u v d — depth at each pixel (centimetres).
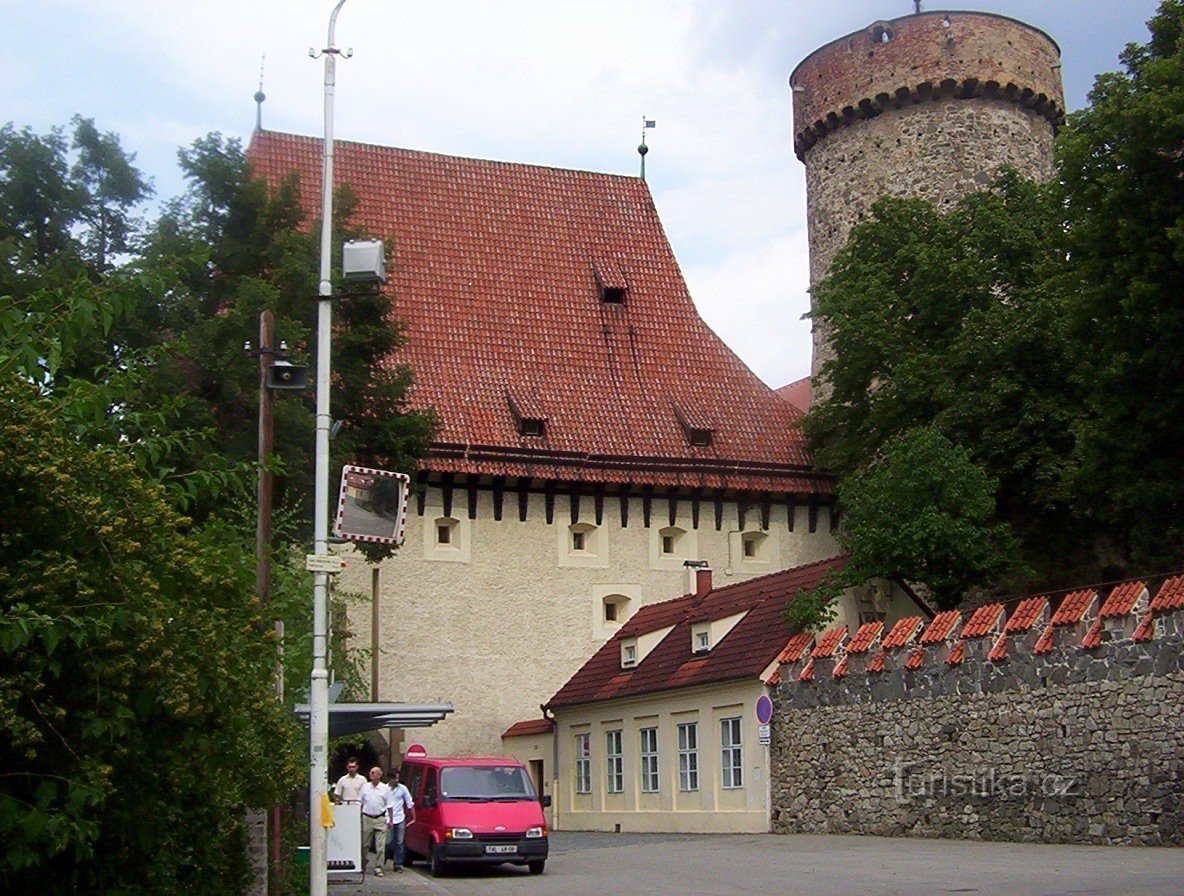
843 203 5203
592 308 5231
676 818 3616
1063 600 2556
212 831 1293
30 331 1000
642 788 3800
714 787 3456
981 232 4322
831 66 5262
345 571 4512
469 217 5269
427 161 5334
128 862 1087
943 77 5047
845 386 4647
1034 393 3941
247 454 2917
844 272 4678
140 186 3262
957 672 2733
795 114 5472
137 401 1304
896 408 4250
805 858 2430
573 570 4788
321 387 1786
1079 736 2442
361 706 2336
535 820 2548
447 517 4672
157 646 956
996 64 5069
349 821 2341
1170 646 2289
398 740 4453
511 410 4831
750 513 5012
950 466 3478
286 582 2306
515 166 5466
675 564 4906
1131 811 2327
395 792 2667
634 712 3862
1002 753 2606
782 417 5191
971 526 3453
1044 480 3856
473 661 4619
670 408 5062
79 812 923
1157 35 3166
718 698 3469
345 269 1789
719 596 3994
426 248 5138
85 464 975
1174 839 2244
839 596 3447
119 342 2895
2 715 855
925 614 3497
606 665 4275
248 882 1548
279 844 1870
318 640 1716
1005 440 3916
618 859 2738
